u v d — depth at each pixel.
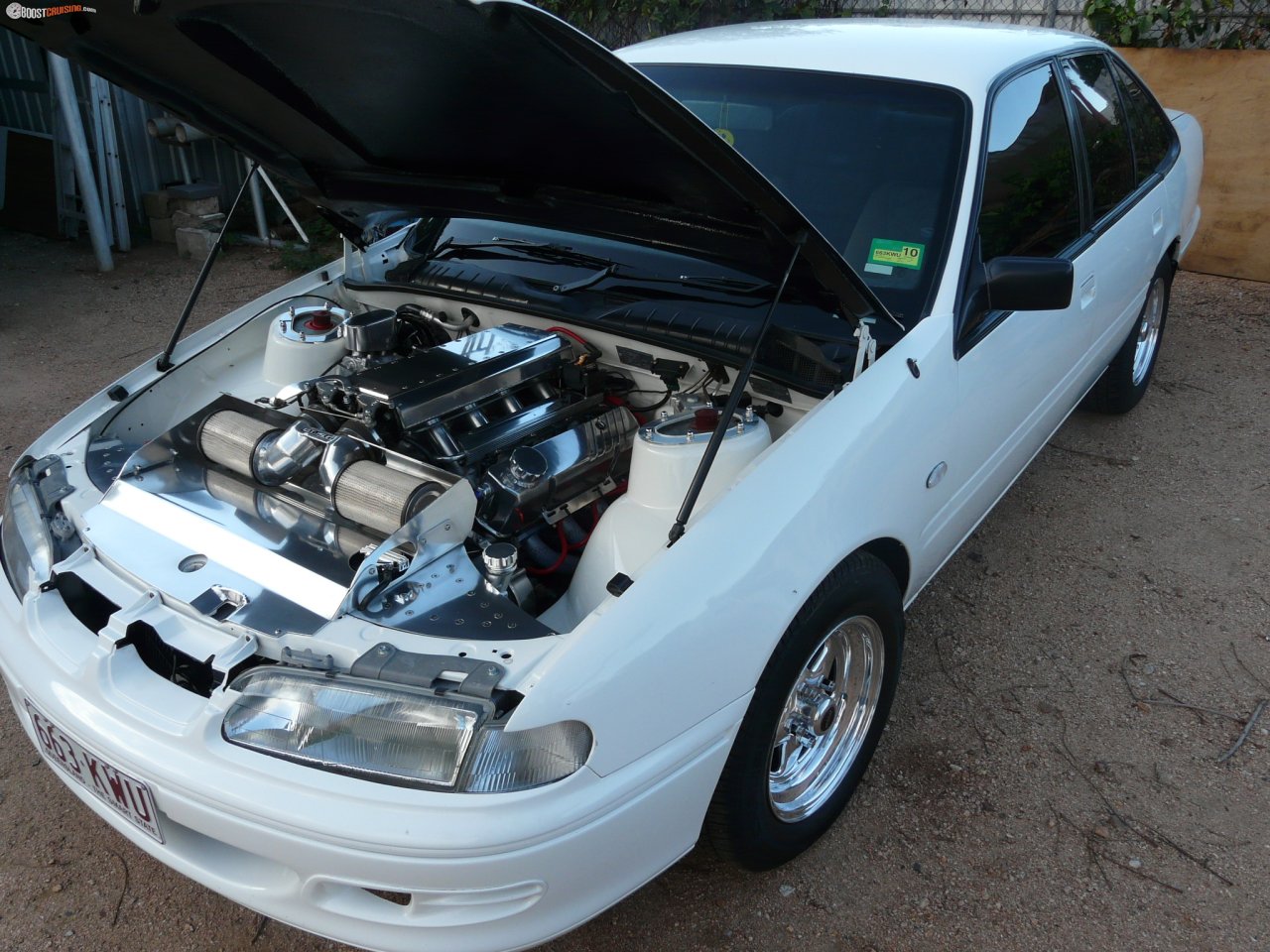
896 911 2.35
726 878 2.45
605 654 1.76
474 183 2.70
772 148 2.89
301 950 2.28
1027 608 3.44
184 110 2.41
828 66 2.99
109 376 5.36
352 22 1.85
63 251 7.59
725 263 2.51
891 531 2.38
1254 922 2.31
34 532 2.23
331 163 2.78
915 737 2.88
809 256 2.16
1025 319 2.92
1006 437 3.05
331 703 1.74
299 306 3.11
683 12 7.34
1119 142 3.86
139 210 7.97
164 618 1.95
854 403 2.25
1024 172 2.99
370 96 2.28
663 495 2.16
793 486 2.08
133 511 2.21
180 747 1.78
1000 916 2.33
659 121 1.86
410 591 1.96
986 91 2.80
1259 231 6.32
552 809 1.69
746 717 2.06
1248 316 5.91
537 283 2.80
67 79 6.64
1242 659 3.17
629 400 2.68
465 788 1.66
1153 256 4.12
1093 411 4.76
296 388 2.63
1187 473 4.27
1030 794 2.68
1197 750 2.82
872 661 2.52
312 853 1.68
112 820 1.98
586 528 2.48
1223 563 3.65
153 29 1.98
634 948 2.27
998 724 2.93
